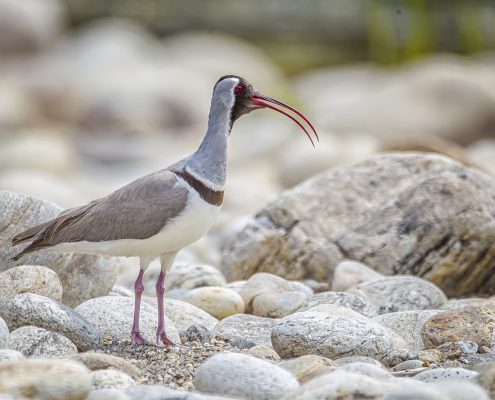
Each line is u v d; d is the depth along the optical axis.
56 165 29.52
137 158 34.25
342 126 32.66
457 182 14.90
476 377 9.00
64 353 10.26
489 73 34.59
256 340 11.38
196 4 50.84
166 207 10.72
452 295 14.71
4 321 10.23
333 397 8.26
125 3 51.53
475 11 46.25
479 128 32.06
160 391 8.64
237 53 45.19
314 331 10.55
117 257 12.65
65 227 10.92
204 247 17.33
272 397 8.75
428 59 42.59
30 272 11.38
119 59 44.34
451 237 14.60
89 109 39.59
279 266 14.94
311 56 48.94
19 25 48.06
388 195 15.22
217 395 8.83
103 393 8.38
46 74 44.22
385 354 10.54
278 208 15.22
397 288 13.04
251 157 31.97
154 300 12.23
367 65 47.75
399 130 31.91
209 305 12.49
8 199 12.21
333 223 15.07
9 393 8.05
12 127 38.44
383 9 45.56
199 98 40.72
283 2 50.31
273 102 11.61
